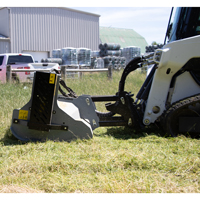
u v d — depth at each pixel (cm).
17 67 1113
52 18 2817
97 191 253
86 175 285
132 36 4875
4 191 249
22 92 788
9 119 517
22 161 315
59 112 404
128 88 935
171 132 429
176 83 438
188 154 347
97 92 871
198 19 457
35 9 2686
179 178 279
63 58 1889
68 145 383
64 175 288
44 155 337
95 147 369
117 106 450
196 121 423
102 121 452
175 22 484
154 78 439
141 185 260
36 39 2716
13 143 399
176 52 419
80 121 405
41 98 395
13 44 2572
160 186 259
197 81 433
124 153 338
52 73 391
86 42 3138
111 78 1151
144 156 331
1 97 708
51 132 404
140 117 457
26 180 273
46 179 275
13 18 2556
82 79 1085
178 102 427
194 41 417
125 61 2038
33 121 398
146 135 443
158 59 427
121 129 494
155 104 443
